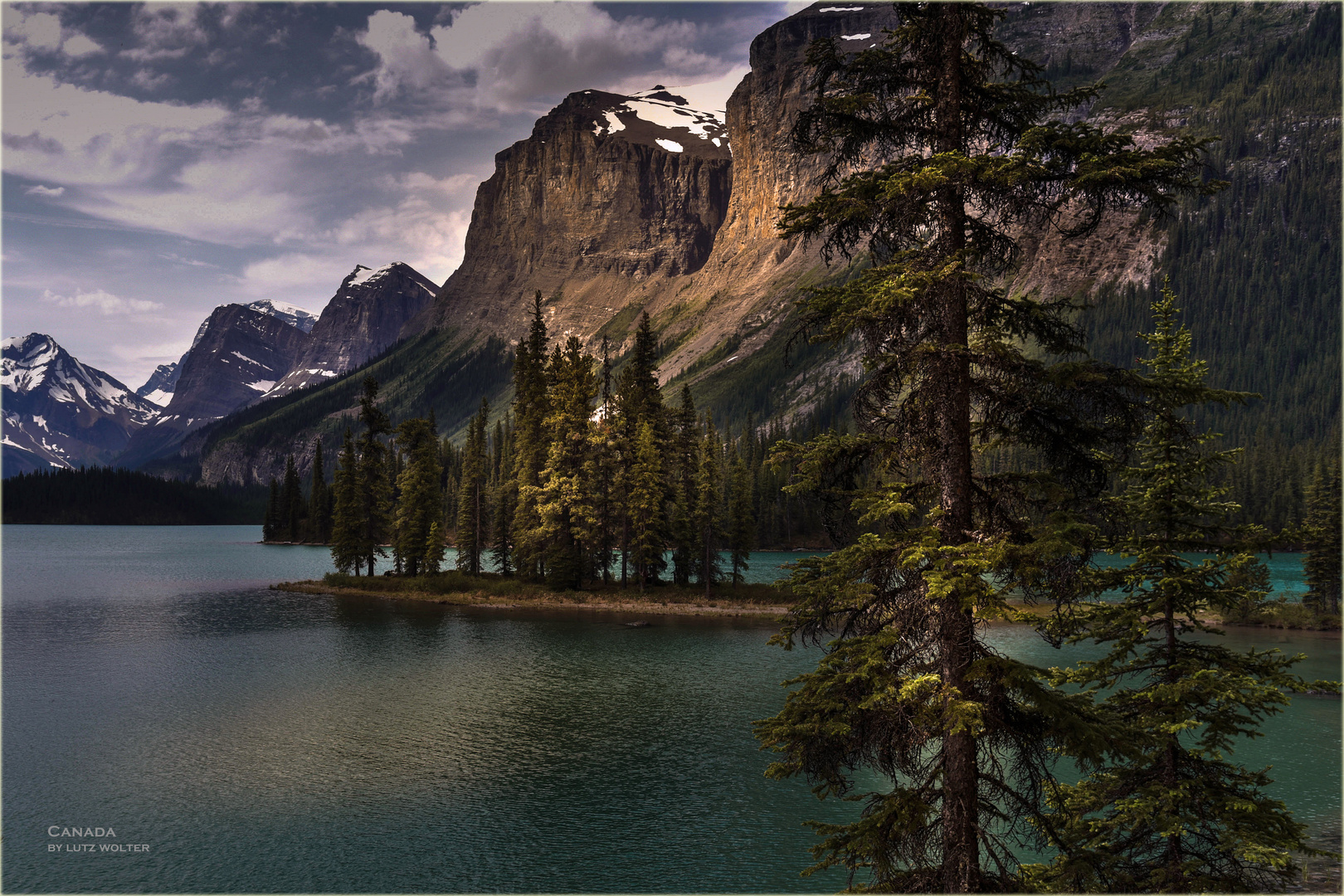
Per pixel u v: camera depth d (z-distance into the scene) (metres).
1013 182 10.70
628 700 46.75
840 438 12.06
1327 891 23.62
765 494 165.62
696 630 68.88
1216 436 14.96
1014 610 9.94
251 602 86.56
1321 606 73.50
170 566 135.88
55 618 76.62
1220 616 74.38
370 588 93.31
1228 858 13.88
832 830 12.02
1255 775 14.15
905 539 11.37
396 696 47.59
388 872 26.53
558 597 83.69
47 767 35.78
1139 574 14.95
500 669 54.50
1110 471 12.12
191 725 41.91
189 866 26.88
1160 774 14.57
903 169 11.69
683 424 87.75
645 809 31.48
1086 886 12.67
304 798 32.38
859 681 11.58
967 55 12.08
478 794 32.91
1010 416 11.83
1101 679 15.35
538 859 27.34
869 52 12.15
